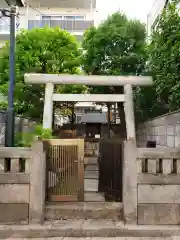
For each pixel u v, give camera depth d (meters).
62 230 5.26
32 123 14.57
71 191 5.97
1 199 5.43
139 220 5.52
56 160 5.98
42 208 5.48
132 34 14.85
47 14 24.94
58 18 25.05
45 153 5.75
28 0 23.81
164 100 12.25
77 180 5.99
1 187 5.45
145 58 14.47
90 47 15.20
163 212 5.55
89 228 5.31
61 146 5.98
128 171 5.56
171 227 5.40
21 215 5.45
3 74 14.73
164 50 9.13
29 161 5.50
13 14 8.50
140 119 15.55
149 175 5.55
